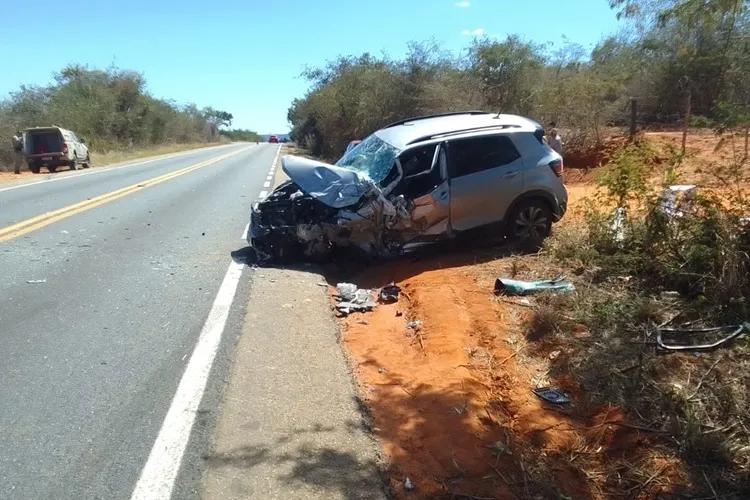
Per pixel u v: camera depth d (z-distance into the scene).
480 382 4.66
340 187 7.82
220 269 7.74
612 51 22.20
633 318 5.41
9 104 33.38
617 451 3.80
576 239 7.66
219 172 23.84
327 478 3.39
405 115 26.31
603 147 18.00
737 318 5.17
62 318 5.81
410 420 4.10
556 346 5.16
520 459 3.66
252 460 3.53
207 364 4.78
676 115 18.58
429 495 3.32
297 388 4.44
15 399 4.20
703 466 3.59
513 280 6.84
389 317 6.29
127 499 3.17
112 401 4.18
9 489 3.23
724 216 5.96
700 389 4.25
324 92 34.28
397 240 8.08
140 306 6.20
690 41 17.08
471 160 8.36
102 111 44.59
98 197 14.44
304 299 6.60
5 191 15.76
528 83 21.45
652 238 6.50
